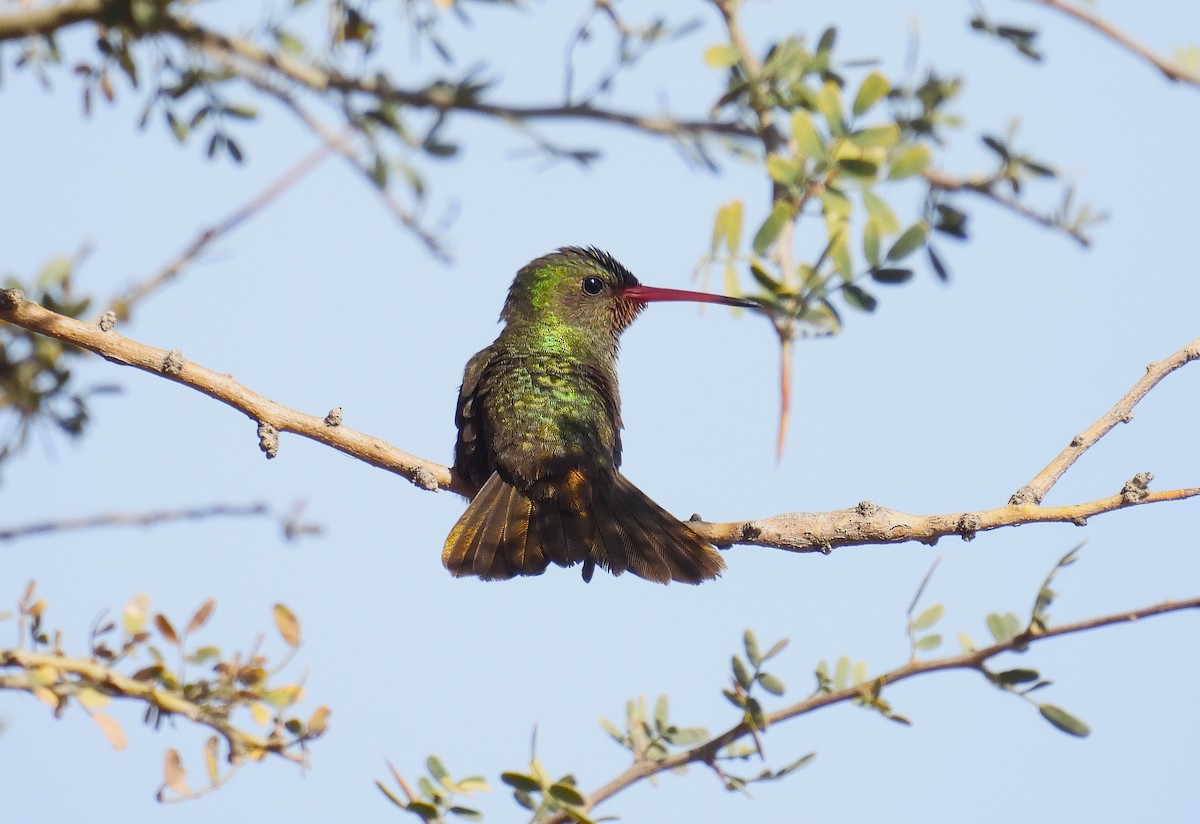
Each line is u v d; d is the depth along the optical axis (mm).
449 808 7586
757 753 8391
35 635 7566
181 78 11883
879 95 9430
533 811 7645
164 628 7668
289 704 7559
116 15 11602
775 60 10961
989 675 7898
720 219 9383
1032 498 8102
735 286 9383
